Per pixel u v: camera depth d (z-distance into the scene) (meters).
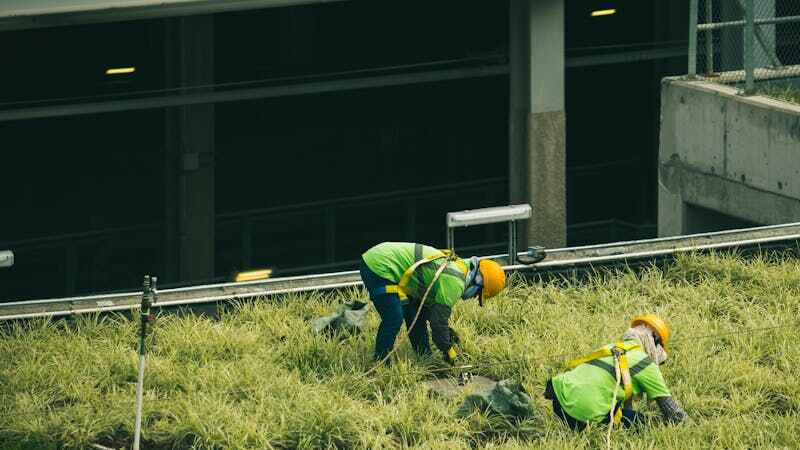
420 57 91.81
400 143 93.06
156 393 30.02
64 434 27.83
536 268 36.78
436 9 91.69
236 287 35.69
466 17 92.25
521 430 28.62
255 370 30.75
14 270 75.50
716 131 49.50
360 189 90.69
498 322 34.09
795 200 46.31
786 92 49.06
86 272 75.94
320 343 32.03
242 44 87.19
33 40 83.44
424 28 91.75
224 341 32.53
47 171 84.69
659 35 84.44
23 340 32.53
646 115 94.31
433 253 30.34
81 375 30.48
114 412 28.73
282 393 29.70
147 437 28.14
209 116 67.38
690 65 51.84
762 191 47.72
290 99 90.12
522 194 66.00
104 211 84.50
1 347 31.97
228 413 28.50
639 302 35.44
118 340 32.62
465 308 34.41
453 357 30.66
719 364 31.53
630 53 74.44
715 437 28.03
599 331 33.38
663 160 52.38
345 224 85.00
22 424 28.00
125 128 86.12
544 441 27.55
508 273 36.59
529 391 30.33
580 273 37.28
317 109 90.81
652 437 27.48
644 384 27.44
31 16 51.00
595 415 27.48
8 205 83.38
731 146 48.91
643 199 85.12
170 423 28.62
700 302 35.47
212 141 67.75
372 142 92.31
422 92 93.12
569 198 84.38
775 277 37.12
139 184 86.12
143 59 85.62
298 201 88.75
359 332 33.22
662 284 36.78
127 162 86.12
